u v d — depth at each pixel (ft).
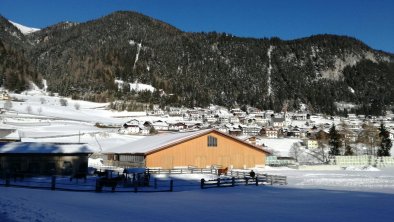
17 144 150.20
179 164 199.52
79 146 155.43
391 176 168.45
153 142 215.51
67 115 608.19
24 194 83.15
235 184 124.36
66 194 89.30
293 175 174.09
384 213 66.74
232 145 215.31
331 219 60.59
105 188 107.14
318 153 355.97
